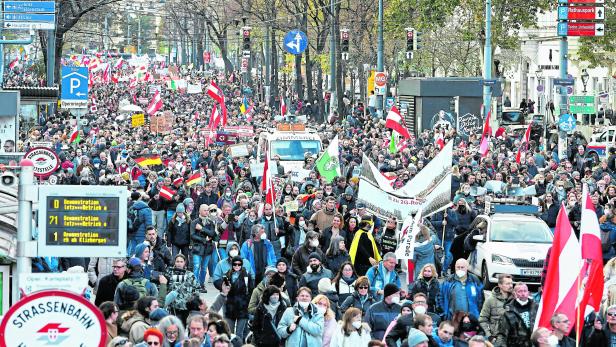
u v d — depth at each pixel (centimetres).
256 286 3784
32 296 1948
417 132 11800
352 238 4388
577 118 12875
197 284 3438
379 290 3566
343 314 3192
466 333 3027
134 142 9731
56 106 13200
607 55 13912
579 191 5859
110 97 18638
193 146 8900
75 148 8119
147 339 2542
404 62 15925
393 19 14562
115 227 2488
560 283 2742
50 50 12431
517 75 18488
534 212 5147
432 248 4288
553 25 16300
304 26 16175
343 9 15862
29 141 8088
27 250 2458
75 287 2219
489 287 4762
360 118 13762
